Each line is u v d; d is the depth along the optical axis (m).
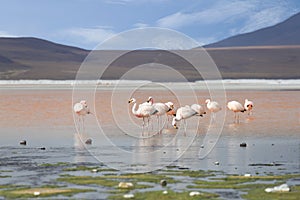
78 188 29.53
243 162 37.53
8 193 28.34
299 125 60.75
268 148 43.75
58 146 45.41
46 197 27.55
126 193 28.36
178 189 29.33
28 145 46.03
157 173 33.78
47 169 35.03
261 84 193.12
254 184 30.34
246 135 52.09
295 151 42.19
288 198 27.00
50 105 89.88
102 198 27.31
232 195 27.81
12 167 35.72
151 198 27.17
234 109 66.44
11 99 104.38
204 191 28.78
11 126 60.34
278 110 80.50
